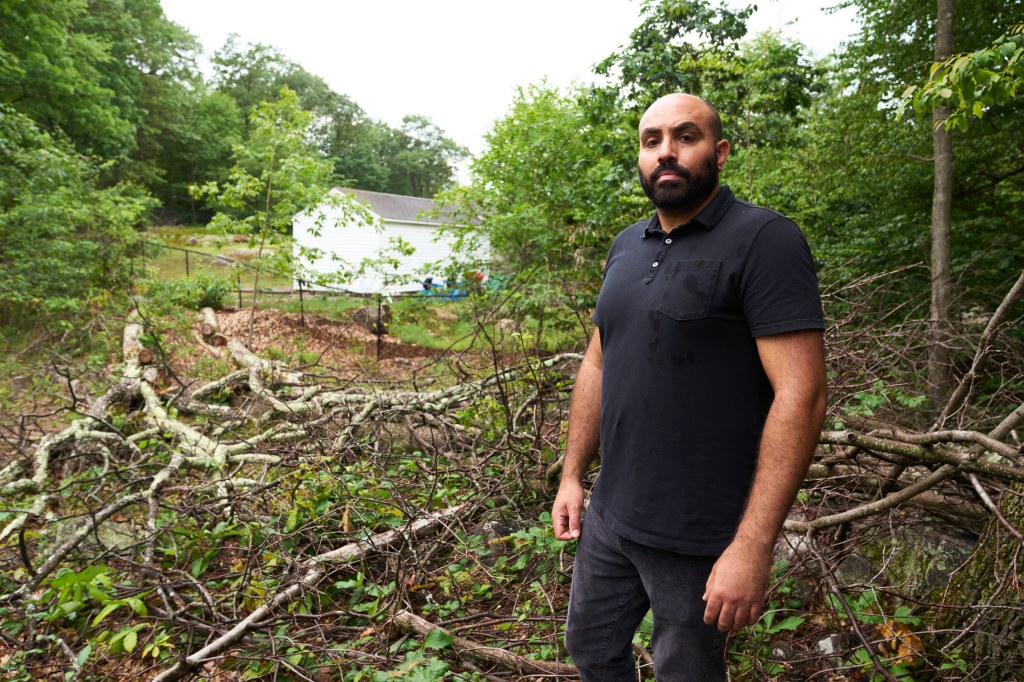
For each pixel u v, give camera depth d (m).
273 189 10.85
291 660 2.47
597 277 7.81
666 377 1.38
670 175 1.40
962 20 7.56
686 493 1.37
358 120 68.38
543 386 4.38
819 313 1.26
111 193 12.02
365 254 19.73
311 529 3.36
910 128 8.11
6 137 10.37
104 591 3.03
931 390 4.05
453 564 3.02
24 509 3.81
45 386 6.55
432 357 9.95
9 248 9.41
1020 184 7.95
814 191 9.70
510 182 10.34
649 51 10.44
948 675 2.15
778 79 9.70
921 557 2.60
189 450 4.62
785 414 1.22
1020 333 5.37
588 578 1.61
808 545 2.52
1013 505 2.21
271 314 12.91
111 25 27.25
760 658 2.28
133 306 10.68
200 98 44.78
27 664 2.64
